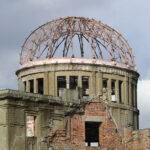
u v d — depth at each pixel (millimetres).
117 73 58000
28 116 45125
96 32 58344
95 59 56938
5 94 42531
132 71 60000
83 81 59250
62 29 58375
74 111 48312
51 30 58531
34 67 57875
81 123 48781
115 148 51094
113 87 60312
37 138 44625
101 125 50656
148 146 49438
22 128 43500
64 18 58656
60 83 59062
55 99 46688
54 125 46312
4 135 42375
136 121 60094
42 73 57281
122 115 57344
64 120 47281
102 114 50688
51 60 57062
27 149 43594
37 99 44969
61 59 56812
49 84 56688
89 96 55844
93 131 58969
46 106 45812
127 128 52219
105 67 57125
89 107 49875
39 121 45094
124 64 59250
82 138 48469
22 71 59469
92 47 57562
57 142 46250
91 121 49750
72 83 59094
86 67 56438
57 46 59281
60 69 56438
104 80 59250
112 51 58125
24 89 59094
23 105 43844
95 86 56281
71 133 47594
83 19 58406
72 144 47438
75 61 56375
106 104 51375
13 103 43094
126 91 58594
